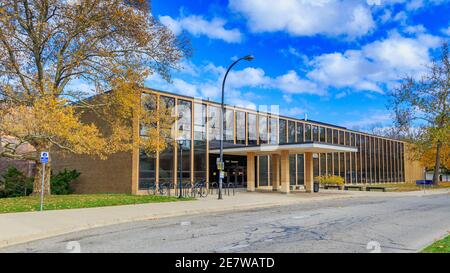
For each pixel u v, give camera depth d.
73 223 11.57
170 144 26.77
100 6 19.95
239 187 34.53
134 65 21.08
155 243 8.72
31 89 18.83
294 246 8.28
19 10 19.45
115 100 21.56
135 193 25.02
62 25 19.56
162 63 22.27
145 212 14.52
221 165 22.05
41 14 19.55
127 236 9.76
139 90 21.78
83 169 29.56
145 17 21.16
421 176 69.56
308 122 42.16
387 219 13.16
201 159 30.03
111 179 26.89
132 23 20.38
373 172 53.56
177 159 28.08
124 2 20.39
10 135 17.86
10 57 19.28
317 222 12.34
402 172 62.09
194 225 11.75
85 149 19.53
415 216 14.11
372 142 54.25
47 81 17.98
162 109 23.61
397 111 45.16
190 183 27.23
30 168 36.16
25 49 20.36
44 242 9.20
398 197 26.42
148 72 21.16
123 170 25.97
